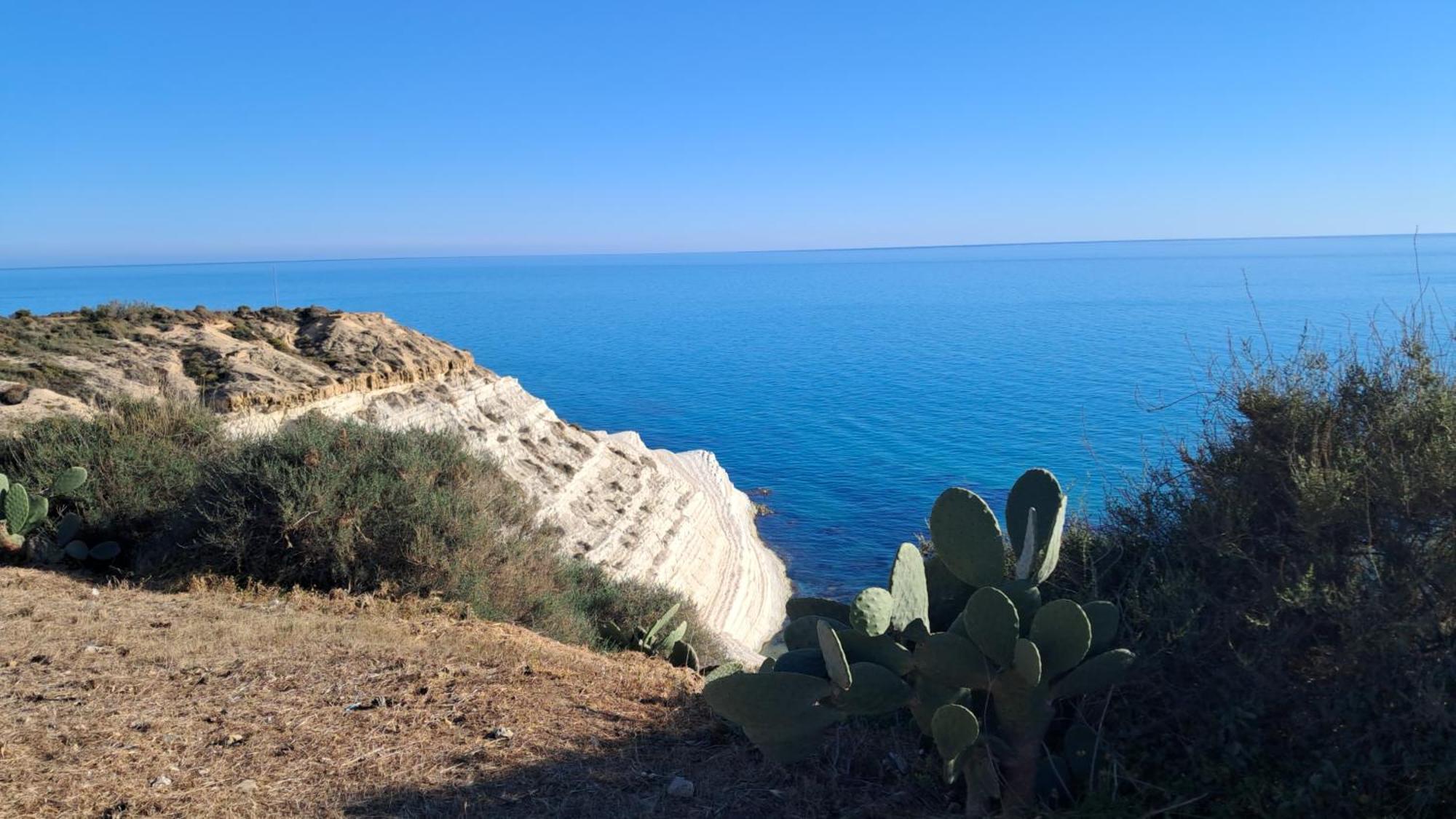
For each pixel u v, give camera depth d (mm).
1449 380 4328
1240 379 4754
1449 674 3611
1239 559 4293
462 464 12141
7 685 5965
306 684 6301
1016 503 4871
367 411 19500
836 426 80000
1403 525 3965
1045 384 99125
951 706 3973
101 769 4715
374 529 10109
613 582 13562
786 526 46250
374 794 4543
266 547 9984
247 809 4348
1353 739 3680
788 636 5359
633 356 150125
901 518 48156
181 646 7035
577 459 24312
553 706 5961
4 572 9312
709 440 75062
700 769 4918
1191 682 4184
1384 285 168125
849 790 4590
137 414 12648
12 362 15992
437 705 5910
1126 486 5301
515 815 4332
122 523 10586
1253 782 3762
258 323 22781
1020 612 4504
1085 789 4195
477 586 9984
